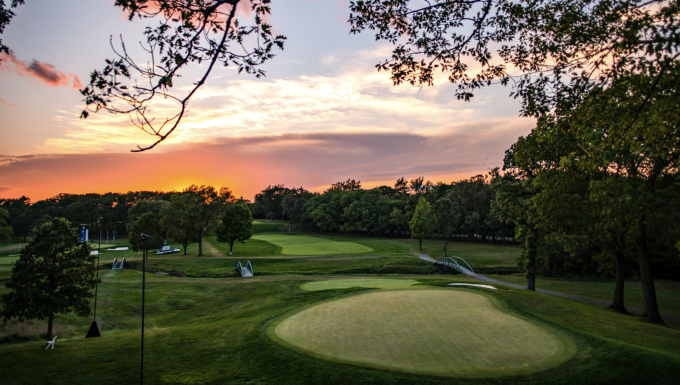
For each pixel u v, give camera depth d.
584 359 15.75
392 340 18.98
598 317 23.55
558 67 12.20
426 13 11.38
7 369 18.78
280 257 66.75
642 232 26.89
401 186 172.00
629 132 12.79
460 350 17.34
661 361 15.19
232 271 55.41
